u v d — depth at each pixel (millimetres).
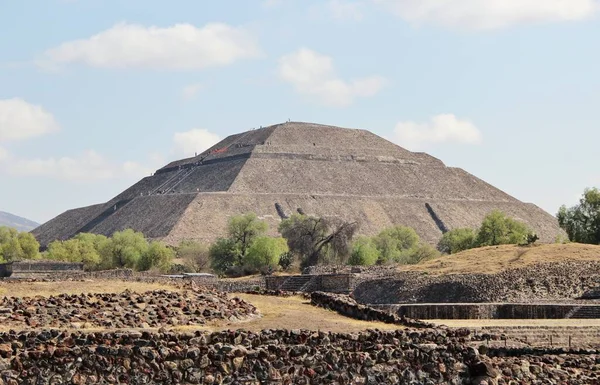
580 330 125938
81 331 68625
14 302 78562
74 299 79750
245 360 68250
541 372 85250
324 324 82125
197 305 82562
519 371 84000
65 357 65625
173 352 66875
